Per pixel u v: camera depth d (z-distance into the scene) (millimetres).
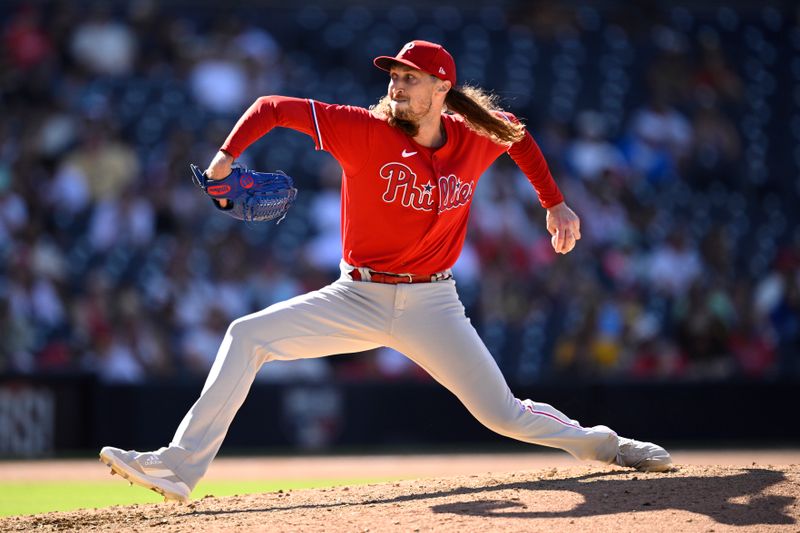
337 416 43344
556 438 19469
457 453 42062
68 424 41438
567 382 44406
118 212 48750
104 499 27406
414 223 18047
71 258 47750
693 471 19531
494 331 48375
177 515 18234
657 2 61594
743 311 50500
